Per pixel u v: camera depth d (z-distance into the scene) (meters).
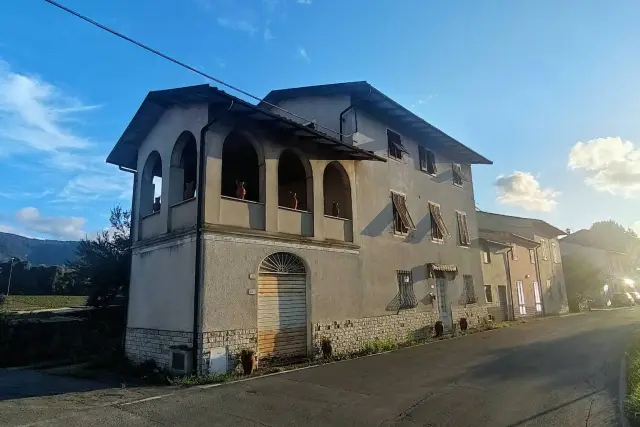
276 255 12.03
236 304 10.66
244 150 13.79
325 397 8.12
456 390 8.52
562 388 8.51
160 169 14.42
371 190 16.06
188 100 11.45
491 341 15.85
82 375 11.01
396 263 16.61
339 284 13.77
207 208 10.56
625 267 55.72
